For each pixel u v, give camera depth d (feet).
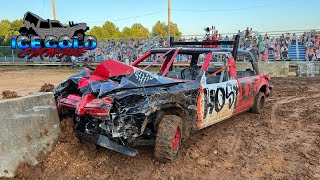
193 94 16.03
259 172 14.30
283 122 22.65
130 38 82.28
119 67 15.75
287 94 34.71
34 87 41.42
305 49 66.49
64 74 63.67
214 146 17.48
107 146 14.29
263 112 25.46
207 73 20.76
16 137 13.12
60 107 15.56
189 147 17.16
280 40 67.67
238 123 22.20
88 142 15.74
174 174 13.89
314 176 13.89
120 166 14.53
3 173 12.46
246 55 23.54
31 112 13.83
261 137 19.17
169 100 14.70
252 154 16.43
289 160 15.65
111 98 13.88
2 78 55.11
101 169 14.17
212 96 17.42
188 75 19.71
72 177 13.33
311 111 25.95
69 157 14.62
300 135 19.61
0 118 12.60
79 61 82.28
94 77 15.98
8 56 89.86
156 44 77.15
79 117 14.82
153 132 15.16
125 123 13.78
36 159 13.76
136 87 14.74
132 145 15.19
